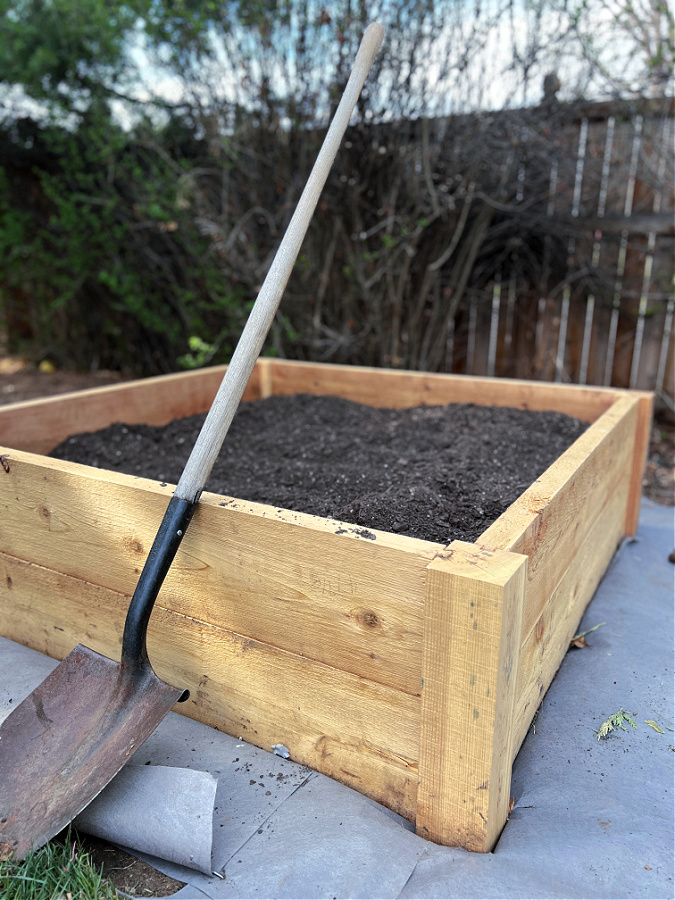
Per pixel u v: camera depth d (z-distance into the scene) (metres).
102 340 5.83
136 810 1.20
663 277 4.02
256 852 1.17
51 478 1.62
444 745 1.14
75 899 1.11
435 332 4.36
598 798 1.30
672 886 1.09
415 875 1.11
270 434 2.57
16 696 1.60
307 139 3.76
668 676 1.71
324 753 1.34
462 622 1.06
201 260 4.31
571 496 1.59
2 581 1.85
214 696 1.48
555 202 4.04
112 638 1.63
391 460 2.19
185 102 3.96
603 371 4.32
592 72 3.56
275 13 3.46
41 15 4.26
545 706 1.60
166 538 1.33
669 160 3.83
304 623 1.29
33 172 5.17
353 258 3.96
